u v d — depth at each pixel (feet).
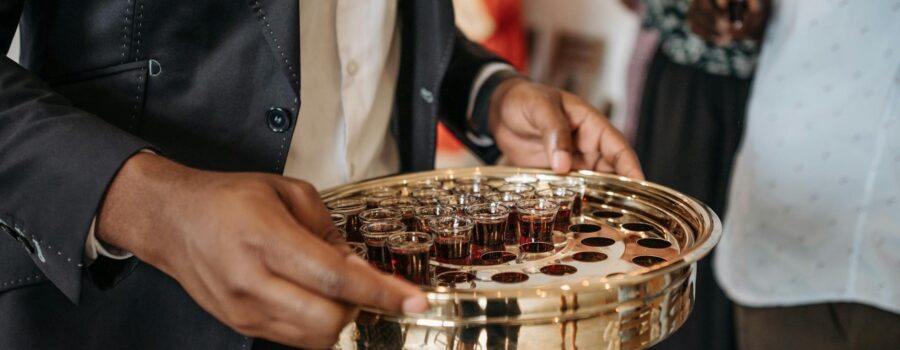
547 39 6.49
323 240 2.35
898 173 4.29
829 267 4.63
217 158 2.83
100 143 2.42
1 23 2.62
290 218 2.25
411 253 2.66
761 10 4.84
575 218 3.12
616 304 2.39
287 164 3.12
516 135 3.47
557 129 3.26
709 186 5.69
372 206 3.14
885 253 4.42
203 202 2.27
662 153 5.76
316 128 3.18
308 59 3.08
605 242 2.91
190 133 2.80
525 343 2.36
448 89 3.66
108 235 2.42
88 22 2.73
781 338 4.89
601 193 3.21
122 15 2.71
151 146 2.46
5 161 2.46
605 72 6.30
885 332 4.54
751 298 4.95
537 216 2.89
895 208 4.35
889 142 4.28
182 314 2.82
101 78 2.76
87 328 2.81
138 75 2.75
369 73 3.21
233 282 2.22
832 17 4.35
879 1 4.20
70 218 2.40
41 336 2.79
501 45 6.12
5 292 2.78
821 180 4.56
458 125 3.70
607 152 3.34
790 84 4.58
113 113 2.76
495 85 3.50
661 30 5.62
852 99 4.37
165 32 2.74
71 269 2.43
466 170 3.37
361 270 2.19
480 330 2.35
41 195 2.43
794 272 4.75
